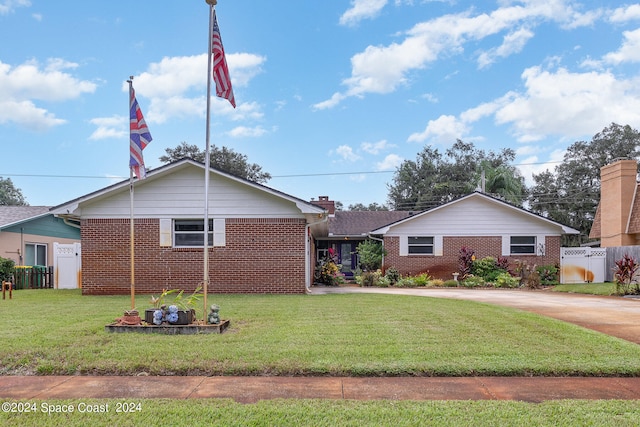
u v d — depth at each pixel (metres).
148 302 11.79
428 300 12.29
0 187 54.31
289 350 6.36
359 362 5.84
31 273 18.05
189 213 14.63
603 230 22.36
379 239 22.66
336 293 14.93
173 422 4.11
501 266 21.00
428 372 5.63
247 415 4.25
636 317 9.57
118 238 14.59
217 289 14.53
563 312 10.30
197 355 6.14
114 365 5.80
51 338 7.06
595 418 4.17
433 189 42.00
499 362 5.85
